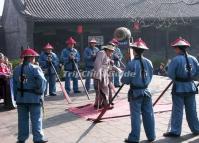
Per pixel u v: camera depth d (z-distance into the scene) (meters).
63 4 31.12
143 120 7.57
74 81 14.32
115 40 12.52
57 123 9.39
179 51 7.82
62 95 13.95
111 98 10.12
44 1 31.00
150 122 7.50
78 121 9.50
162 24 32.72
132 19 30.88
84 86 13.41
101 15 30.58
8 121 10.00
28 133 7.55
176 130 7.76
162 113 9.98
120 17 30.67
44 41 30.09
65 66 14.24
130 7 32.91
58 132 8.54
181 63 7.66
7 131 8.97
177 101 7.76
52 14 29.62
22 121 7.46
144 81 7.41
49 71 13.84
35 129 7.39
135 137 7.39
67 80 14.23
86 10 30.98
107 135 8.13
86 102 12.26
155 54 33.31
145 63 7.48
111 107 10.53
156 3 34.28
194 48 34.91
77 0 32.00
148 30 33.12
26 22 28.58
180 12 33.78
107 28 31.25
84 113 10.23
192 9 34.50
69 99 12.42
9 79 11.51
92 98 13.02
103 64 10.48
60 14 29.77
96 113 10.14
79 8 31.08
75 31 30.41
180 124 7.79
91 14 30.45
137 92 7.38
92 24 30.55
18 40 31.12
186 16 33.31
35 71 7.28
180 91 7.69
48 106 11.70
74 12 30.41
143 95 7.40
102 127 8.80
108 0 33.09
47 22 29.02
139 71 7.38
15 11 31.30
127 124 8.97
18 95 7.39
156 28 32.78
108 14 30.95
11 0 32.25
